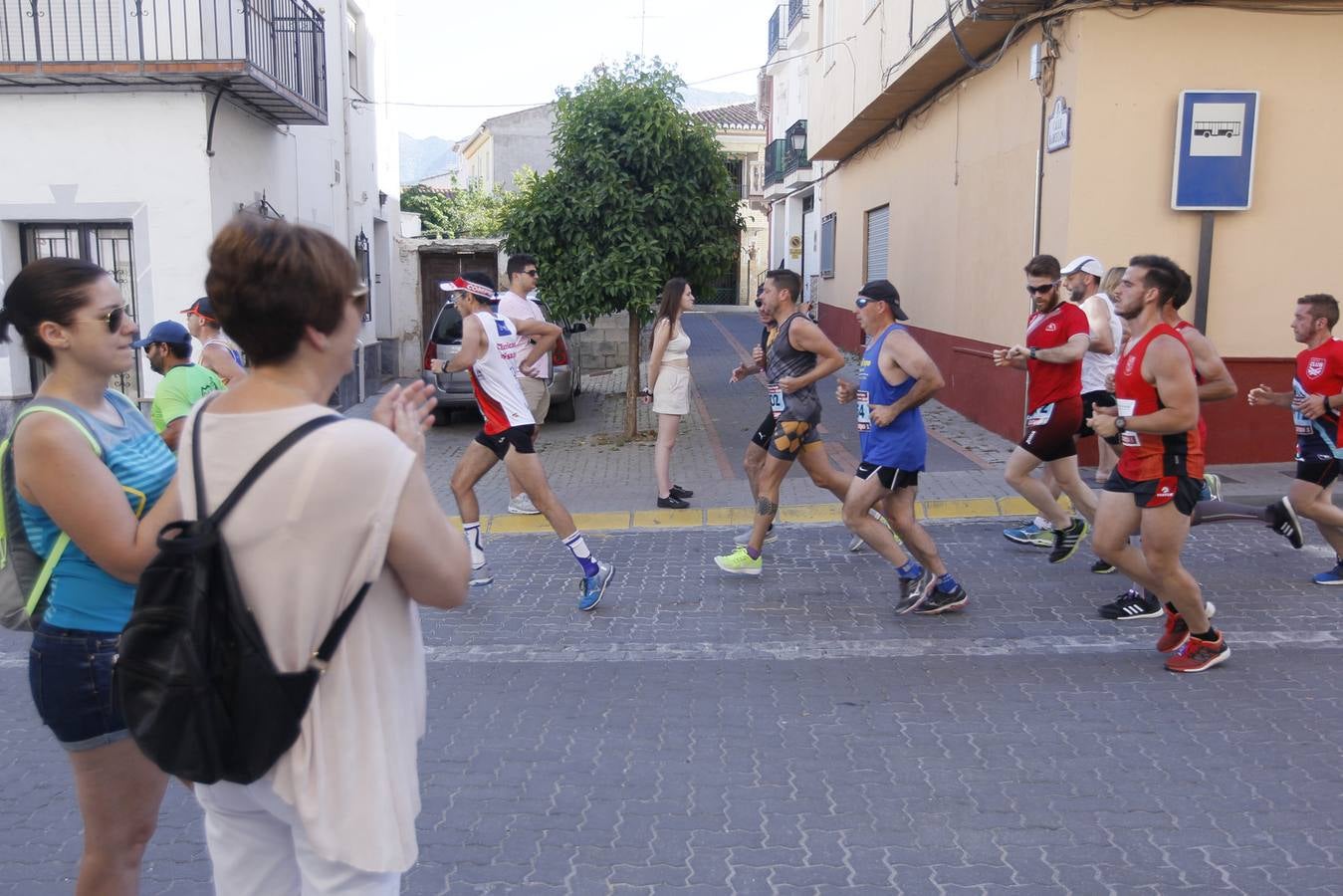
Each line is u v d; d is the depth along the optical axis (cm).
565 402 1406
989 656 570
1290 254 987
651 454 1167
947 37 1126
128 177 1181
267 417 185
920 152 1515
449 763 452
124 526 244
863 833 387
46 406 248
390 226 1905
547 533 884
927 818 397
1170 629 559
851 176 2066
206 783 188
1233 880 351
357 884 192
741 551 715
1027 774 432
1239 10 955
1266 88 968
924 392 592
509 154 4494
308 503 180
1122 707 498
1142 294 506
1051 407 702
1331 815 393
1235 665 547
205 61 1112
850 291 2078
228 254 186
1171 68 966
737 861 369
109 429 266
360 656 191
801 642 598
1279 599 650
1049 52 1015
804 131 2552
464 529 718
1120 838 379
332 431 183
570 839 386
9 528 257
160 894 356
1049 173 1029
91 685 261
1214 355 600
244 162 1276
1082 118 973
